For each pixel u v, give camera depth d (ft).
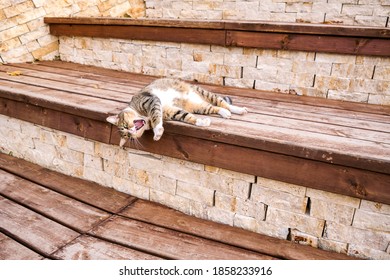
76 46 12.48
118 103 7.07
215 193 5.92
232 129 5.45
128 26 10.63
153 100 5.99
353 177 4.60
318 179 4.84
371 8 10.19
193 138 5.61
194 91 6.89
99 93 7.93
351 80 8.07
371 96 7.98
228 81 9.57
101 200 6.72
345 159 4.55
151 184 6.59
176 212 6.36
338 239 5.18
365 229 4.94
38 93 7.62
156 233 5.69
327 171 4.75
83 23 11.62
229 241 5.49
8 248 5.30
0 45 11.59
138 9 14.66
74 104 6.81
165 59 10.36
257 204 5.61
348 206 4.93
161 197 6.56
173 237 5.59
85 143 7.15
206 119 5.66
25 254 5.16
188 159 5.77
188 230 5.77
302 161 4.87
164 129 5.79
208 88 9.13
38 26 12.44
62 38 12.82
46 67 11.45
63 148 7.59
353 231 5.04
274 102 7.74
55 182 7.41
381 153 4.57
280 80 8.86
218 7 12.70
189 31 9.52
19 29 11.96
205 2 12.85
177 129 5.67
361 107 7.54
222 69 9.53
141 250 5.29
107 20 10.98
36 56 12.62
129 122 5.96
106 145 6.86
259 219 5.68
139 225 5.91
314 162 4.80
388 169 4.33
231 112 6.64
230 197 5.81
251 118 6.28
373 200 4.57
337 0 10.57
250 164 5.26
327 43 7.96
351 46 7.75
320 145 4.82
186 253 5.21
